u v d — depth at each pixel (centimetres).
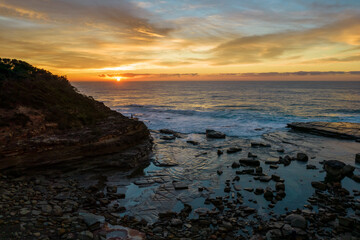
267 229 805
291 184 1280
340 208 960
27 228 662
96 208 923
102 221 794
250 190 1181
